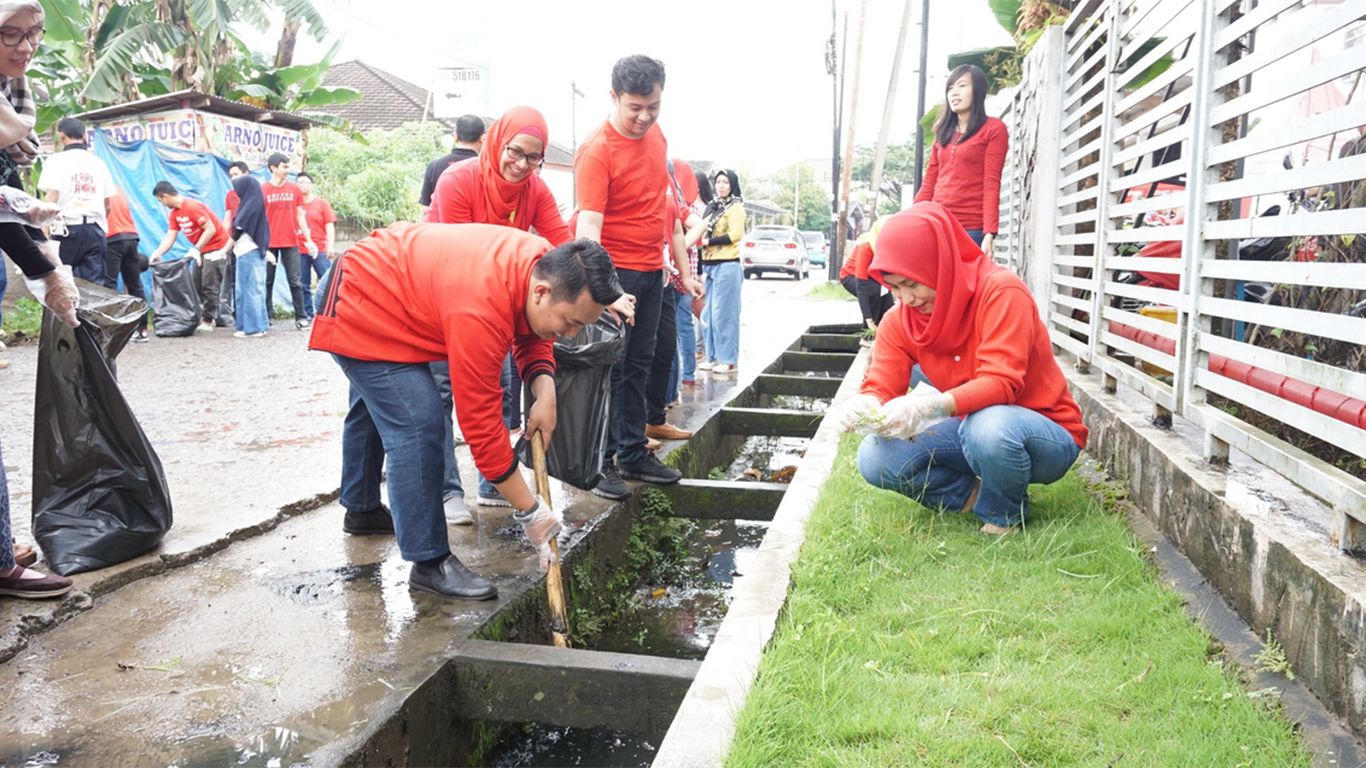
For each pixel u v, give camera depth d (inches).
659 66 175.9
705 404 286.2
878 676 105.0
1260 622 111.7
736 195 342.0
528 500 133.6
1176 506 139.8
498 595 141.3
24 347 402.6
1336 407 104.2
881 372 161.0
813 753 90.1
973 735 93.0
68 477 143.6
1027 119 281.1
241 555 157.2
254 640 125.2
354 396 159.3
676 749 90.8
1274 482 130.0
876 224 290.7
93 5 613.9
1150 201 164.1
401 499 138.4
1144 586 126.5
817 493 170.7
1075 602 123.6
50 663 118.0
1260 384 123.0
